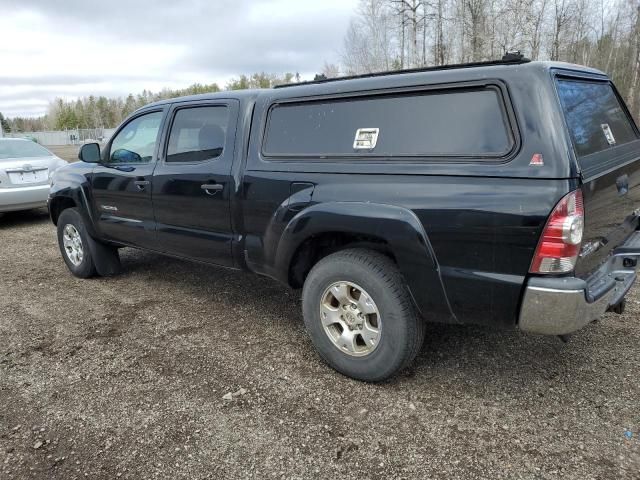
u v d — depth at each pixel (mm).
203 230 3939
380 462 2438
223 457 2506
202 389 3119
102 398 3059
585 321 2451
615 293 2762
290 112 3350
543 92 2402
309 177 3125
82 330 4078
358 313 3047
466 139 2576
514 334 3727
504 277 2479
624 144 3404
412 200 2684
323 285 3131
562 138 2342
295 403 2938
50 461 2518
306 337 3824
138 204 4457
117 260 5484
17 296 4977
